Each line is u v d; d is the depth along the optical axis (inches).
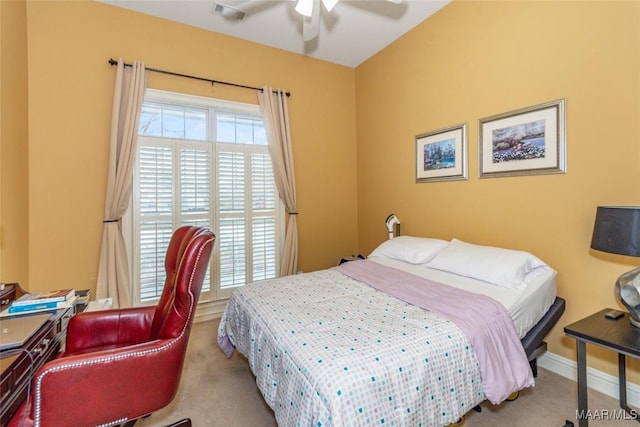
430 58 122.7
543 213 89.4
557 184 86.1
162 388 54.4
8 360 51.4
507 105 97.1
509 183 97.7
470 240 110.3
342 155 164.2
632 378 74.3
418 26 127.4
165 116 123.3
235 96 135.1
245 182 138.8
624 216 60.2
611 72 75.0
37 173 101.1
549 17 86.3
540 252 90.5
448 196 117.9
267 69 142.5
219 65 131.6
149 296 119.4
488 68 102.0
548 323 77.8
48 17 102.3
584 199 80.8
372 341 55.1
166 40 121.3
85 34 107.9
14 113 88.0
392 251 113.7
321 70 157.4
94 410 48.8
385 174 148.2
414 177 132.5
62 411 46.4
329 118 160.1
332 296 79.9
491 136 101.9
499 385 58.7
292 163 145.6
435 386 52.6
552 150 86.4
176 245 73.3
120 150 110.6
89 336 67.1
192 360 96.3
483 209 105.7
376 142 153.3
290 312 69.4
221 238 133.6
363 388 45.6
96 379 48.6
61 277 105.2
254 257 141.2
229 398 77.8
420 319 63.7
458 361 56.2
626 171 73.4
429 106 124.0
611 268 76.9
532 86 90.6
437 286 82.0
